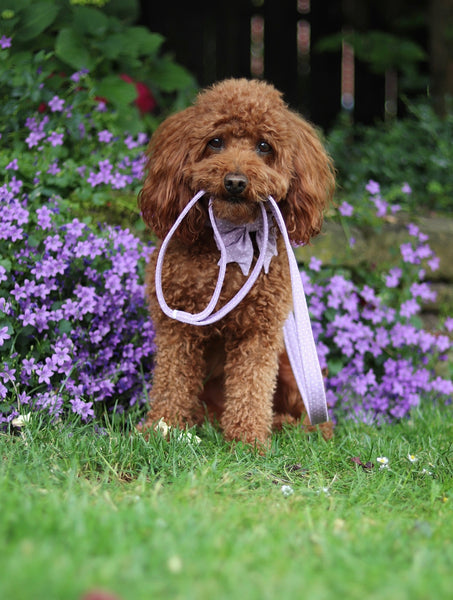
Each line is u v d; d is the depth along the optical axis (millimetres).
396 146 6410
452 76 7406
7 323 3303
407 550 2121
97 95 4805
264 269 3186
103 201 4141
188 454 3023
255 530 2178
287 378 3721
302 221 3291
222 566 1843
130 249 3807
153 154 3367
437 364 4719
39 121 4324
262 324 3254
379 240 4754
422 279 4922
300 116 3508
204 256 3209
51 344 3422
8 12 4562
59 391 3287
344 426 3895
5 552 1785
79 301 3525
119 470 2879
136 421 3584
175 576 1771
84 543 1873
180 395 3354
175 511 2281
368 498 2738
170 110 6508
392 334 4352
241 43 9641
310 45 9719
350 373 4238
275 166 3160
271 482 2885
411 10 9031
